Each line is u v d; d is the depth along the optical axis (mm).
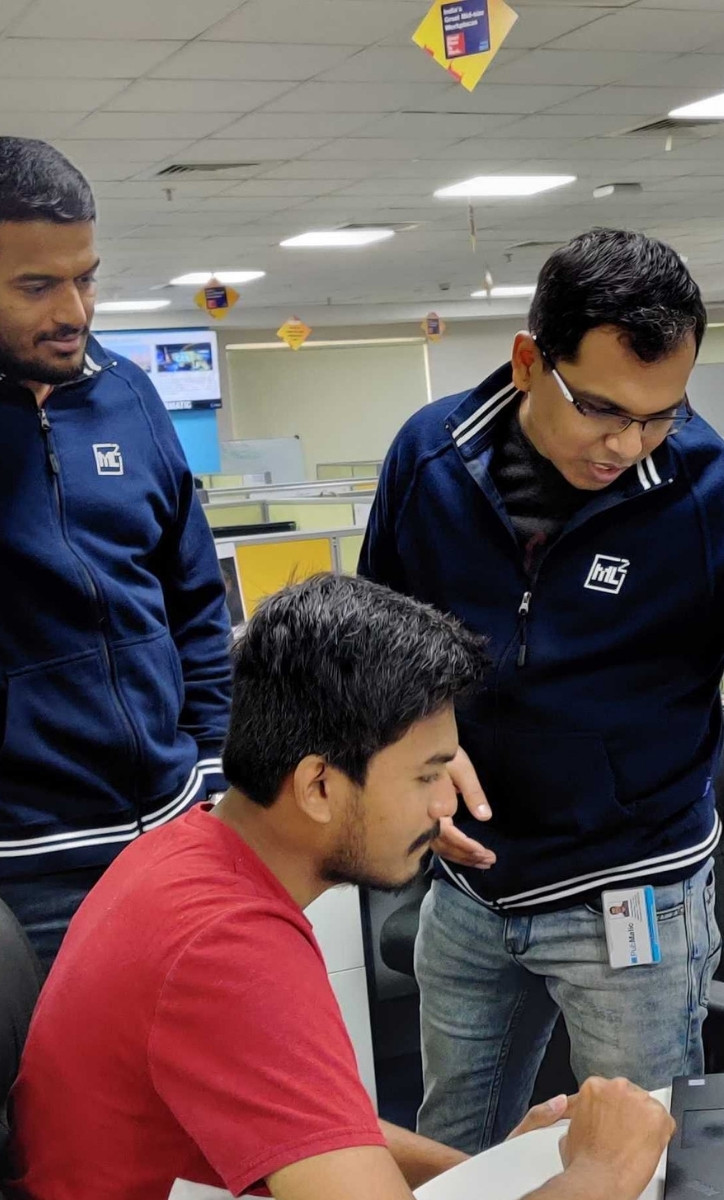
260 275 11281
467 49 2068
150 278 10984
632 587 1328
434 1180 1005
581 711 1351
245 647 903
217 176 7281
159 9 4438
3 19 4422
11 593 1469
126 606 1537
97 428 1572
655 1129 918
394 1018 2312
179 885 875
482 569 1395
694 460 1312
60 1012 893
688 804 1383
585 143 7086
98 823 1523
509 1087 1562
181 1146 852
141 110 5738
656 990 1363
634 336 1148
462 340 14797
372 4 4523
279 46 4941
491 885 1423
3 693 1470
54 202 1332
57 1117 889
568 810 1365
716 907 1899
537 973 1439
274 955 828
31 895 1508
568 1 4637
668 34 5129
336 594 906
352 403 14188
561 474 1341
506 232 10141
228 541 3645
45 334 1384
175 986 821
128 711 1531
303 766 867
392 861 900
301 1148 773
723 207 9766
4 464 1470
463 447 1396
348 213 8773
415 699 859
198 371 13016
